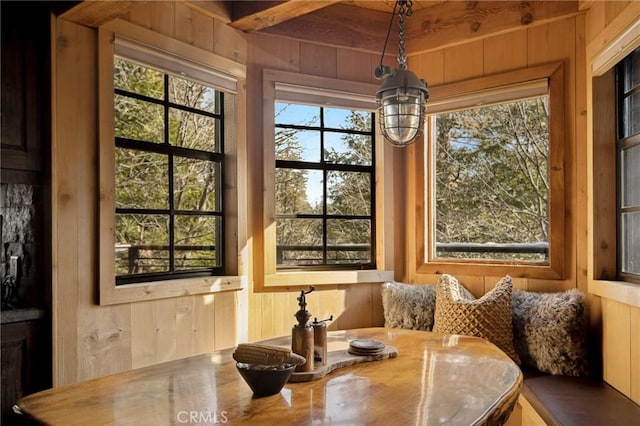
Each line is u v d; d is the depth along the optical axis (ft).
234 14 9.38
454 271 10.53
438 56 10.84
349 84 10.80
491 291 9.11
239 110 9.67
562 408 6.71
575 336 8.32
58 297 6.95
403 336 7.29
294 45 10.41
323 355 5.48
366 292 10.87
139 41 7.97
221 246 9.65
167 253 8.70
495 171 10.66
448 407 4.31
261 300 9.96
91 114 7.45
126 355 7.73
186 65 8.70
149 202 8.43
